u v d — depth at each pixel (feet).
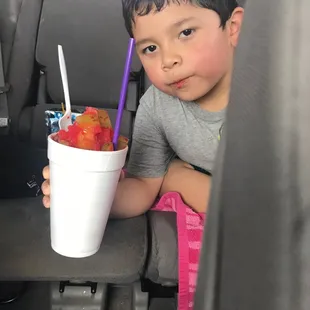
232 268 1.25
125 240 2.81
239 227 1.23
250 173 1.19
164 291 3.54
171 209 3.18
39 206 3.13
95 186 2.40
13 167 3.76
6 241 2.73
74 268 2.68
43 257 2.67
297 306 1.11
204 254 1.37
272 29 1.11
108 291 3.70
